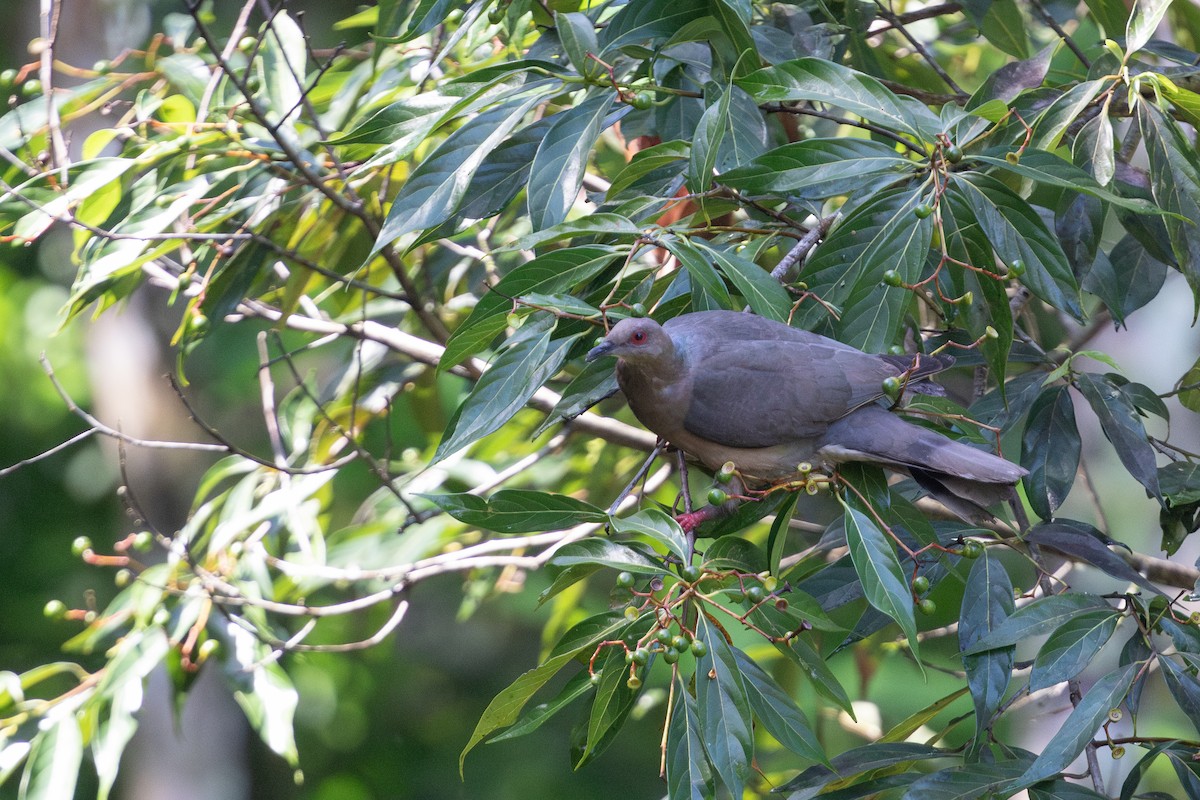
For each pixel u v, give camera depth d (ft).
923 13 33.83
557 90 25.90
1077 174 22.47
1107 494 61.87
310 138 34.71
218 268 37.35
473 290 42.39
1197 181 24.11
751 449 25.17
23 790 31.09
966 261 24.03
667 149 25.22
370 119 26.40
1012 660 22.71
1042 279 22.72
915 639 19.85
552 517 22.40
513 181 28.09
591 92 26.43
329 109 35.96
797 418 24.64
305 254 38.83
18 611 75.51
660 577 21.81
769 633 21.67
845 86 23.41
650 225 23.72
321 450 42.70
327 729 79.00
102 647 44.24
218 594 35.12
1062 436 26.20
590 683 21.20
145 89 35.88
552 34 28.99
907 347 31.68
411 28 25.93
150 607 34.09
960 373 36.76
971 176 23.21
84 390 74.38
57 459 77.00
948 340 27.04
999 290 23.11
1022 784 21.02
